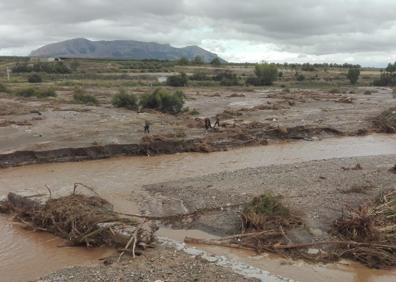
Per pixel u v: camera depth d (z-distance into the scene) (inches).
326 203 946.7
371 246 761.0
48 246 830.5
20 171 1358.3
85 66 6210.6
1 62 6589.6
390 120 2176.4
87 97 2696.9
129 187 1178.6
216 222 897.5
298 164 1328.7
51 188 1124.5
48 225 900.0
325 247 778.8
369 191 1024.9
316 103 3019.2
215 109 2640.3
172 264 713.6
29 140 1590.8
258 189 1056.8
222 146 1720.0
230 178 1172.5
